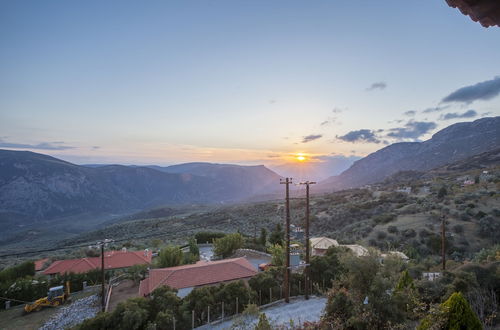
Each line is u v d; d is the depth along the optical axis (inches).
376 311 501.4
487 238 1774.1
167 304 930.7
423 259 1651.1
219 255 2054.6
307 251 1057.5
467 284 613.3
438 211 2313.0
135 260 1968.5
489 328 455.8
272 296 1072.2
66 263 1905.8
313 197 5027.1
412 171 7731.3
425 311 530.9
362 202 3366.1
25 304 1401.3
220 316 943.7
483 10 96.5
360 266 539.5
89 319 865.5
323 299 1024.2
